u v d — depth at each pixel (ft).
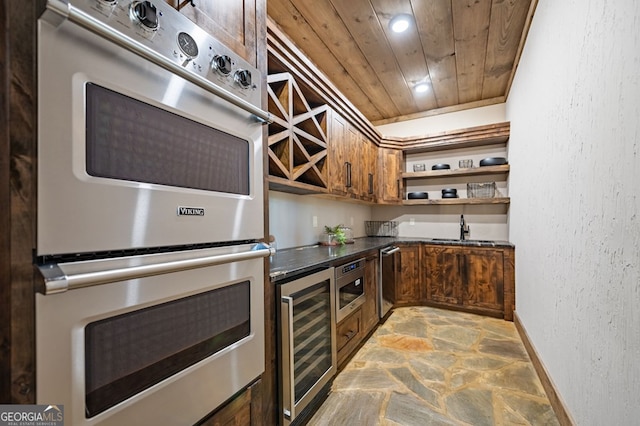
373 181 12.52
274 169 6.56
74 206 2.09
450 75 10.41
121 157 2.41
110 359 2.32
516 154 9.94
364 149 11.59
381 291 9.71
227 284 3.44
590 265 4.16
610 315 3.59
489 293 10.86
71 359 2.07
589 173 4.20
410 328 9.66
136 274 2.39
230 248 3.51
